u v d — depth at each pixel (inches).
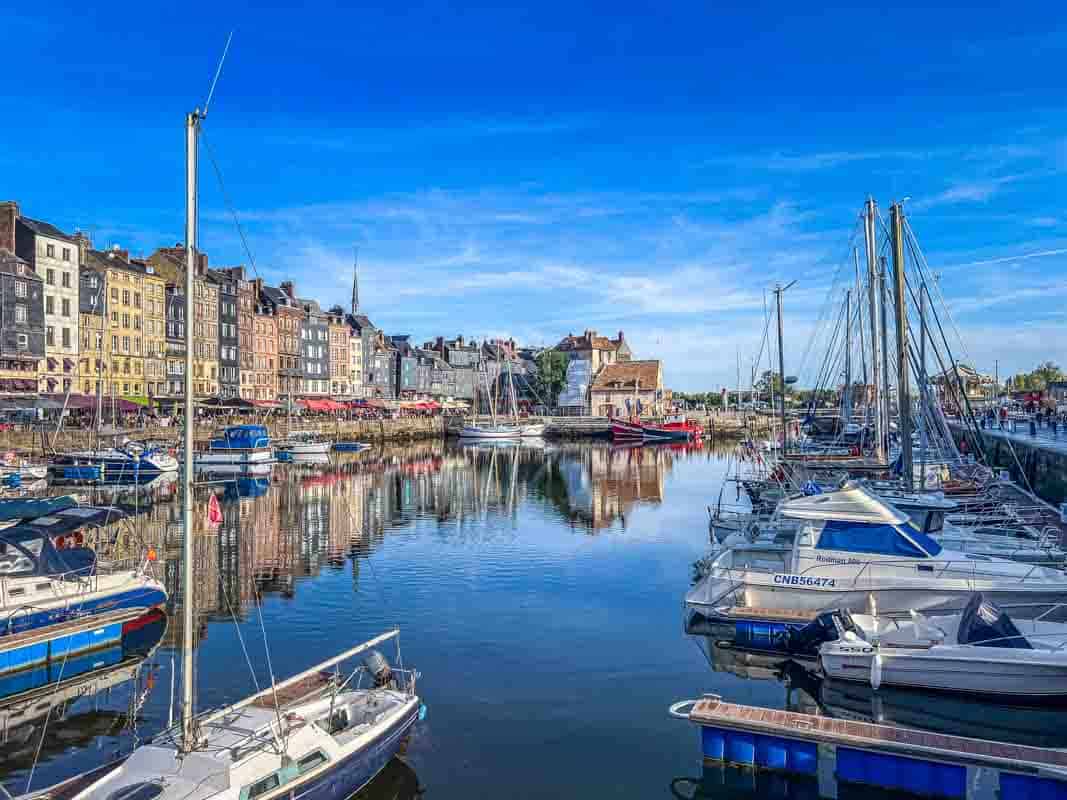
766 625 719.1
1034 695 566.3
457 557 1155.3
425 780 482.9
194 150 413.4
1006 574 700.0
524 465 2696.9
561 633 777.6
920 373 1320.1
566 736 544.4
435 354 5807.1
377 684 562.9
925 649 604.1
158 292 3164.4
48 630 657.0
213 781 377.1
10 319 2474.2
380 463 2736.2
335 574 1039.0
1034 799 420.8
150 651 719.7
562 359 4840.1
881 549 732.0
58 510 776.3
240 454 2234.3
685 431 3966.5
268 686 633.0
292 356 4178.2
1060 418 2623.0
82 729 556.7
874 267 1525.6
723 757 494.0
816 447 1999.3
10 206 2623.0
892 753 450.3
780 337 1615.4
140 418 2679.6
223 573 1037.2
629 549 1220.5
